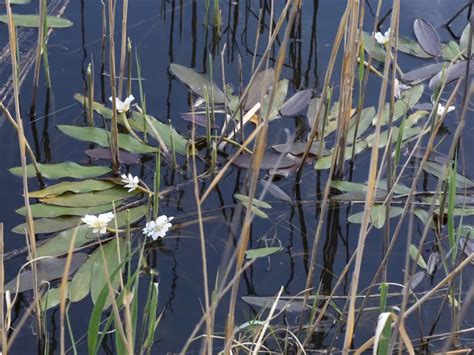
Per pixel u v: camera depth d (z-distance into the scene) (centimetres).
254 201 137
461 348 119
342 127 141
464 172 145
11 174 141
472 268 130
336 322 121
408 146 150
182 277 126
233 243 132
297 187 143
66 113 154
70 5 179
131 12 179
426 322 123
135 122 150
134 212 135
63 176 140
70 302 121
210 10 181
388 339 96
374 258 132
